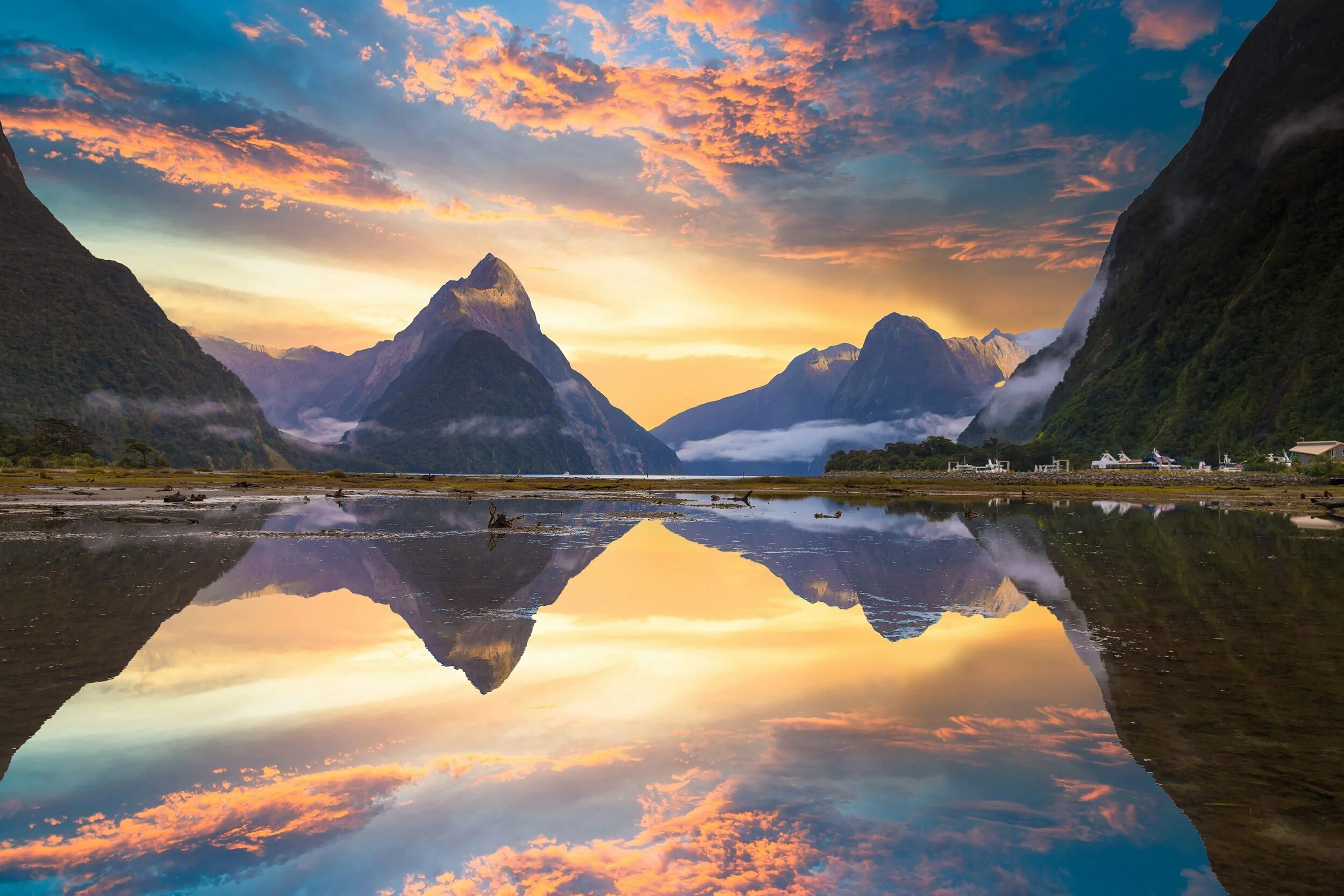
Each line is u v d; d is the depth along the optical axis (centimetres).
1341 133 19725
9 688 1259
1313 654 1480
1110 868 698
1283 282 18025
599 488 11819
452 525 4822
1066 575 2634
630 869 709
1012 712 1148
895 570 2797
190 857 724
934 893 662
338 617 1880
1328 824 786
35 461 14900
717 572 2736
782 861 724
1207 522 5231
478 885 682
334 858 722
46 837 762
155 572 2558
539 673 1380
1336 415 14662
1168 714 1130
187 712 1149
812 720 1121
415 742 1030
